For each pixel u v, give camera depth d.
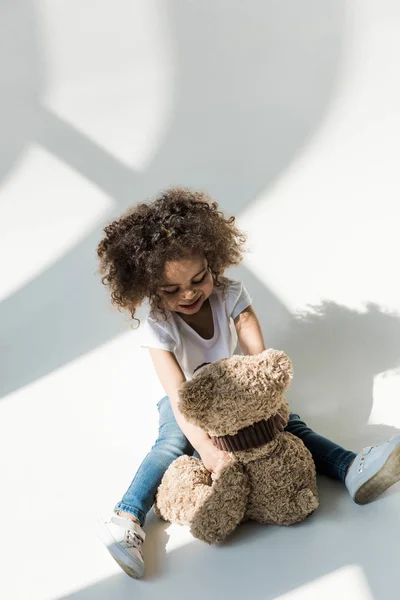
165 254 1.21
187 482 1.22
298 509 1.19
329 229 1.84
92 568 1.21
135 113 2.33
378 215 1.85
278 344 1.61
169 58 2.47
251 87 2.31
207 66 2.42
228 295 1.37
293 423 1.35
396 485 1.26
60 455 1.47
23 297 1.89
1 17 2.63
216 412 1.13
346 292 1.69
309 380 1.53
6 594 1.18
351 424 1.42
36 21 2.60
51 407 1.59
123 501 1.24
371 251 1.77
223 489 1.18
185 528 1.25
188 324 1.34
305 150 2.07
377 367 1.53
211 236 1.28
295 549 1.16
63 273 1.93
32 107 2.44
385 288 1.68
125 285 1.29
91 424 1.53
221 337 1.37
